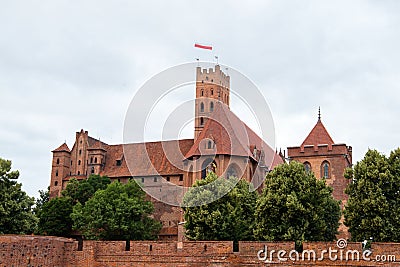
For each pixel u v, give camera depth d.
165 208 88.94
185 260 39.78
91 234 77.62
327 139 87.38
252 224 59.88
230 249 39.41
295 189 55.31
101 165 114.31
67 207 89.44
